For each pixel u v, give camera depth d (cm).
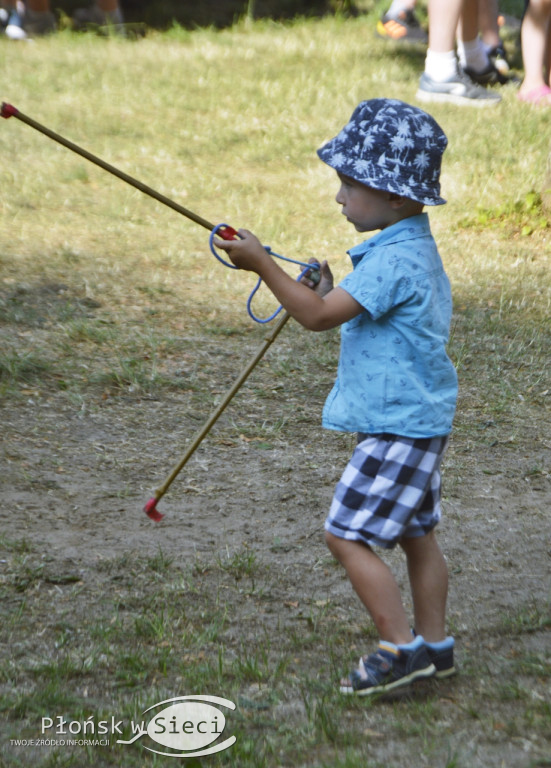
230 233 863
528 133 2934
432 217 2453
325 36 3969
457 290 2067
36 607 993
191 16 4144
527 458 1427
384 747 764
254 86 3244
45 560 1087
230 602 1030
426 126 837
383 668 821
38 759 749
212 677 875
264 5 4359
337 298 820
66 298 1898
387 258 821
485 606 1035
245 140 2859
